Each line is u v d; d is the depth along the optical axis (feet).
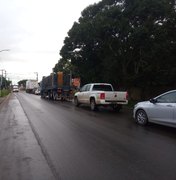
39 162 23.67
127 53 97.50
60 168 22.12
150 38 90.07
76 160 24.29
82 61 111.96
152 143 31.12
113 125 44.29
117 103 67.21
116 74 101.55
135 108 45.80
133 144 30.53
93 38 96.89
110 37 95.40
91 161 24.00
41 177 20.12
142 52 93.40
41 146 29.30
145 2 88.22
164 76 94.17
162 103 40.88
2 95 163.12
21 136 34.68
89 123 46.34
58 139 32.89
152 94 105.09
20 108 75.51
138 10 88.84
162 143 31.12
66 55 109.19
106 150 27.76
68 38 105.91
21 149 28.07
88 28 95.96
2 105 88.58
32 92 252.83
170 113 39.24
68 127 41.75
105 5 101.30
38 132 37.42
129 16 92.22
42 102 104.01
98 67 110.52
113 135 35.65
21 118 52.49
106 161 24.04
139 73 98.22
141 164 23.26
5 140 32.32
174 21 89.04
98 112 66.13
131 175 20.59
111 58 98.22
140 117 44.68
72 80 130.72
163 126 43.34
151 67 92.79
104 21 92.12
